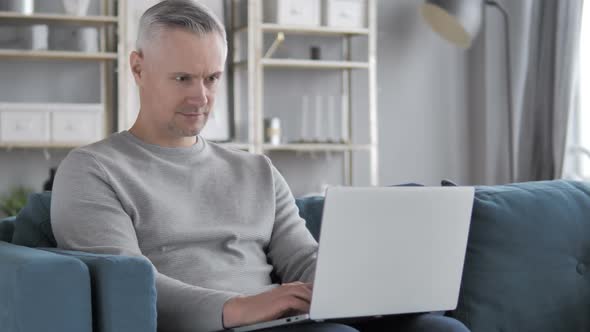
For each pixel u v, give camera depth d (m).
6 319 1.32
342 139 4.62
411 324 1.55
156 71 1.67
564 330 1.92
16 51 3.95
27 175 4.24
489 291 1.87
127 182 1.62
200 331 1.42
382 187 1.43
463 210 1.54
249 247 1.73
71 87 4.28
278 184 1.84
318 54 4.53
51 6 4.17
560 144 4.19
